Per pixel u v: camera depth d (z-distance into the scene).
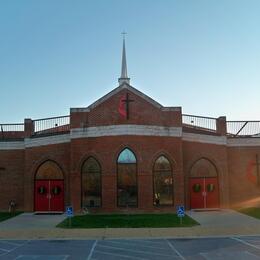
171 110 31.98
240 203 35.56
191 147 33.69
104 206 30.81
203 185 34.09
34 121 35.16
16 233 22.47
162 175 31.52
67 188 33.03
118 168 31.12
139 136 31.25
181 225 24.09
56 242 19.83
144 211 30.83
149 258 15.49
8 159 35.19
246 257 15.21
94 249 17.67
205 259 15.00
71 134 31.83
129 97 31.55
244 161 36.00
